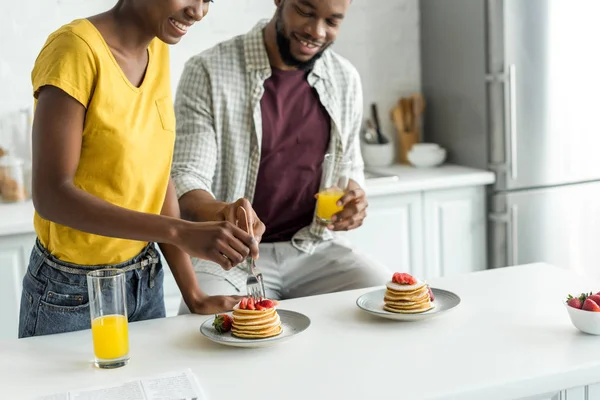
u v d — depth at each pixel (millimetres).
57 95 1720
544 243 3633
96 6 3447
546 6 3455
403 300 1811
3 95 3363
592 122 3584
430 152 3719
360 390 1459
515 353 1604
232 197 2584
